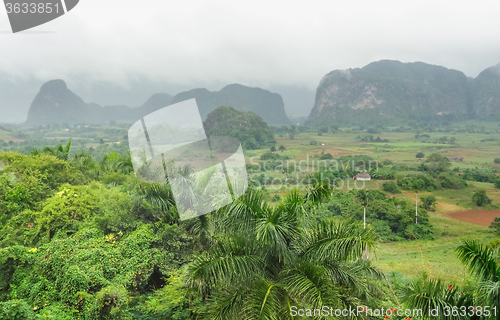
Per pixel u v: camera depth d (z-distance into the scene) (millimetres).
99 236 7824
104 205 8719
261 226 4688
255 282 4617
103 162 16703
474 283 5465
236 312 4527
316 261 4930
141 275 7078
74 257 6781
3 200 9797
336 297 4469
